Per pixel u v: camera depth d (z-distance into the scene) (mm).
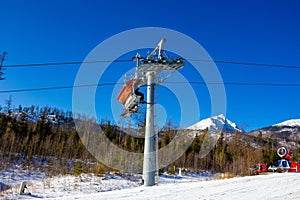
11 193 15672
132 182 23266
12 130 38688
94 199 7539
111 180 23641
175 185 9773
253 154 38719
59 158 34969
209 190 8273
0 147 35562
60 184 20203
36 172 28016
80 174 25312
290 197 6988
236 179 10945
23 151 36906
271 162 37312
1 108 52719
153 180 13273
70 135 41188
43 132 41812
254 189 8227
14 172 26891
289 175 12008
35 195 15453
